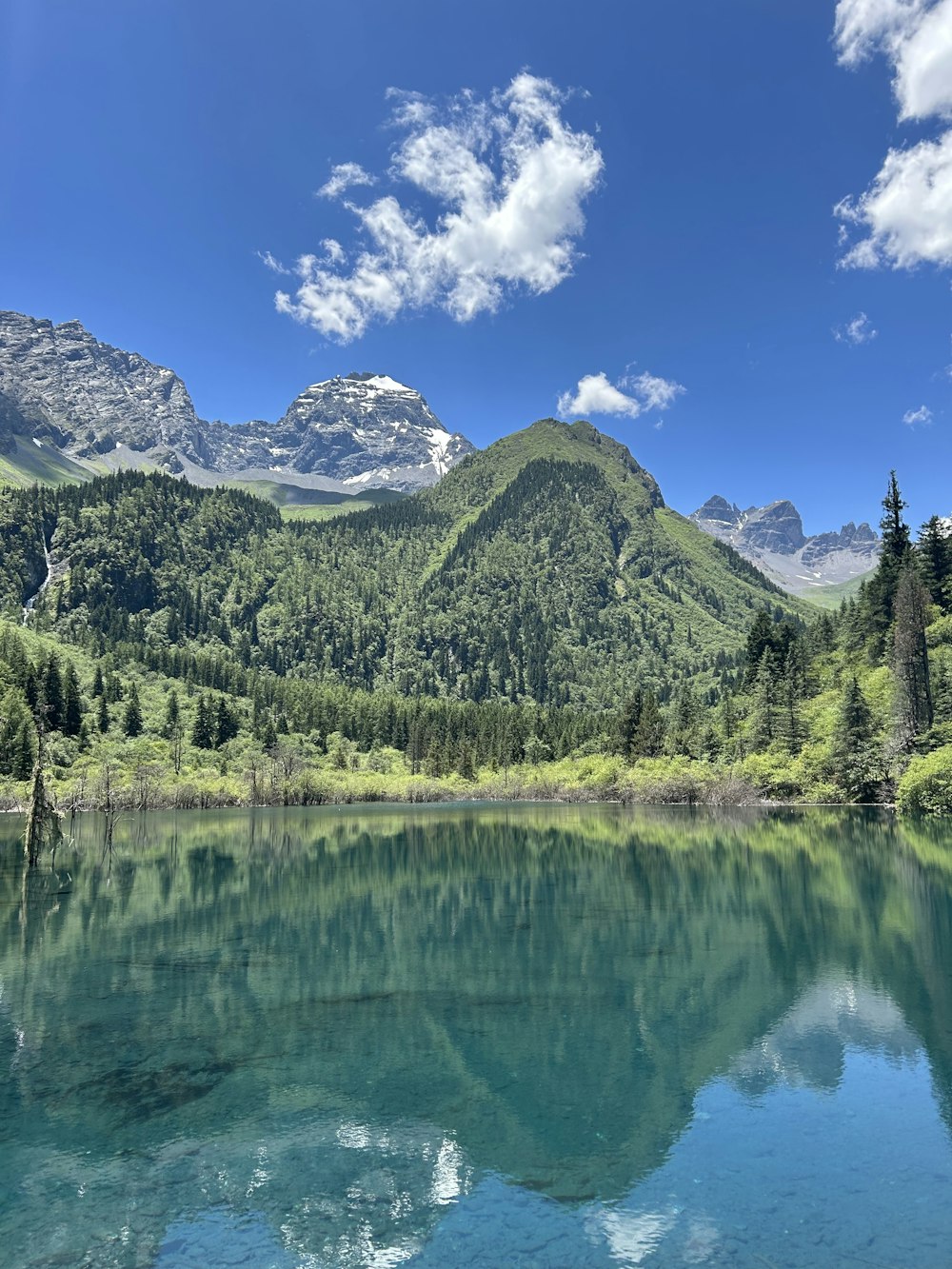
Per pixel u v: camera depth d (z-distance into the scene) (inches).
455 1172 653.3
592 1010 1050.1
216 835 3388.3
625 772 5575.8
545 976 1211.9
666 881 2060.8
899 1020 989.8
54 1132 729.6
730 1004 1060.5
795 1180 633.0
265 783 5438.0
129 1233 576.1
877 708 4217.5
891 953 1302.9
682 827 3415.4
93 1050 926.4
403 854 2701.8
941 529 5000.0
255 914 1711.4
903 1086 802.8
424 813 4628.4
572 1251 546.9
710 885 1973.4
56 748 4938.5
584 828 3501.5
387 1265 535.2
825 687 5157.5
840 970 1208.2
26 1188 636.7
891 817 3447.3
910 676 3838.6
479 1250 548.1
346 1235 569.6
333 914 1704.0
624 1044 927.0
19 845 2967.5
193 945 1432.1
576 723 7490.2
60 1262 543.2
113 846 2979.8
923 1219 578.2
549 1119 747.4
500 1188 629.9
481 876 2209.6
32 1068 874.1
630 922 1574.8
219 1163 672.4
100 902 1866.4
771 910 1659.7
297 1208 605.9
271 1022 1015.0
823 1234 561.6
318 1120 749.3
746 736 5073.8
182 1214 599.2
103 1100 792.3
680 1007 1055.6
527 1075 846.5
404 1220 585.9
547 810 4753.9
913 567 4845.0
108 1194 628.7
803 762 4468.5
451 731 7485.2
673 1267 525.7
